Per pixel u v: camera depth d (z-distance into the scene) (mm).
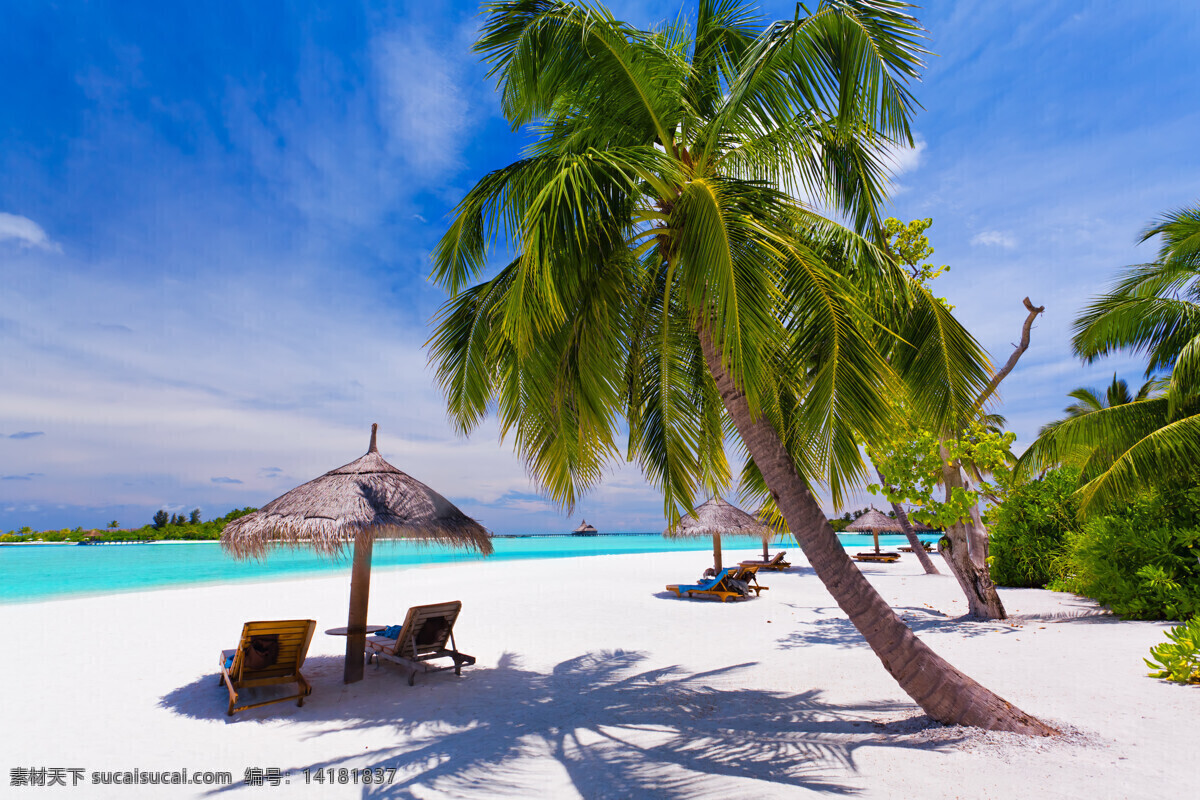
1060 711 4711
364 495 6344
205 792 3846
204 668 7195
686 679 6547
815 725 4820
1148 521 9625
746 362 3842
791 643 8312
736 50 5633
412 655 6656
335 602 13195
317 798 3723
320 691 6305
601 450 5605
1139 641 7188
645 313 6070
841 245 5406
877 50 3953
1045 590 12672
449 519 6691
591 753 4371
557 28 4961
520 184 5129
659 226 5141
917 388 5406
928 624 9227
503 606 12172
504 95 5715
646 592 14414
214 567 25609
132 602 12945
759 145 4867
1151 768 3566
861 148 5320
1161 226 10141
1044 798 3230
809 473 5543
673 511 6531
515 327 4246
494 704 5758
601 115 5035
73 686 6383
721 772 3881
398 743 4707
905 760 3891
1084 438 10656
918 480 9219
